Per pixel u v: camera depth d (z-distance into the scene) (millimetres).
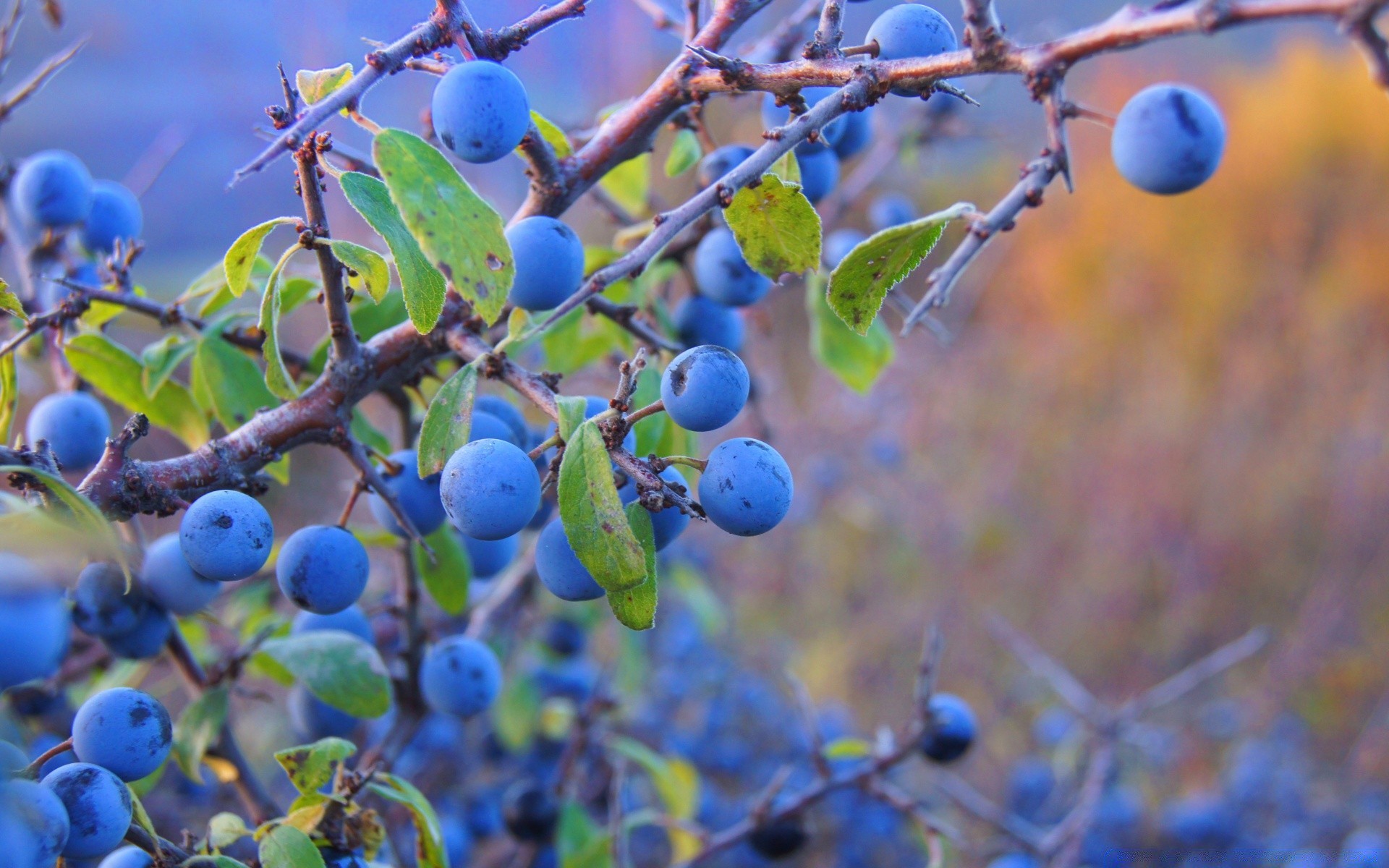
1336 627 1301
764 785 800
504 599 528
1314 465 1618
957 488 1541
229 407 400
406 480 386
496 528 344
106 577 388
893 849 782
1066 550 1468
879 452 1230
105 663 450
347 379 364
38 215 424
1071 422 1784
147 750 360
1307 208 2111
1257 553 1491
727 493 343
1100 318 2004
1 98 434
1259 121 2277
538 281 364
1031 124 935
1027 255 2164
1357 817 939
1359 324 1826
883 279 357
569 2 356
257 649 408
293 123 346
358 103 341
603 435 343
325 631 411
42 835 338
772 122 402
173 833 527
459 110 346
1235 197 2145
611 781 630
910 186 1605
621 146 371
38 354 435
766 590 1225
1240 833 862
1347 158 2152
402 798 378
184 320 402
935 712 451
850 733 857
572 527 335
